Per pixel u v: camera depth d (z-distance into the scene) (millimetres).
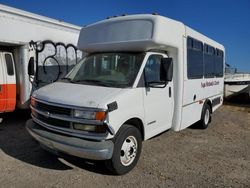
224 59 10375
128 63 5109
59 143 4258
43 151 5629
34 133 4695
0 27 7230
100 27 5648
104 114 4090
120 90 4555
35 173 4598
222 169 5090
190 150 6156
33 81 8258
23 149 5750
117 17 5547
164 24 5277
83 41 5895
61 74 9211
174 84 5973
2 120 8414
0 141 6285
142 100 4906
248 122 9883
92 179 4465
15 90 8031
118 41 5316
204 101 7984
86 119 4125
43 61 8570
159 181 4484
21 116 9055
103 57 5426
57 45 9031
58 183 4277
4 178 4367
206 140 7059
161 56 5586
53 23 8852
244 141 7117
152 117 5254
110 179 4488
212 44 8594
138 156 4926
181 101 6137
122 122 4418
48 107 4527
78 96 4371
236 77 15992
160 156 5648
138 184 4355
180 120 6184
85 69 5496
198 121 8000
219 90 9711
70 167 4891
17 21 7691
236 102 16156
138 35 5145
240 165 5328
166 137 7133
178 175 4746
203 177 4703
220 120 10023
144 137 5121
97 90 4555
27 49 8039
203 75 7730
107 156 4172
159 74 5453
